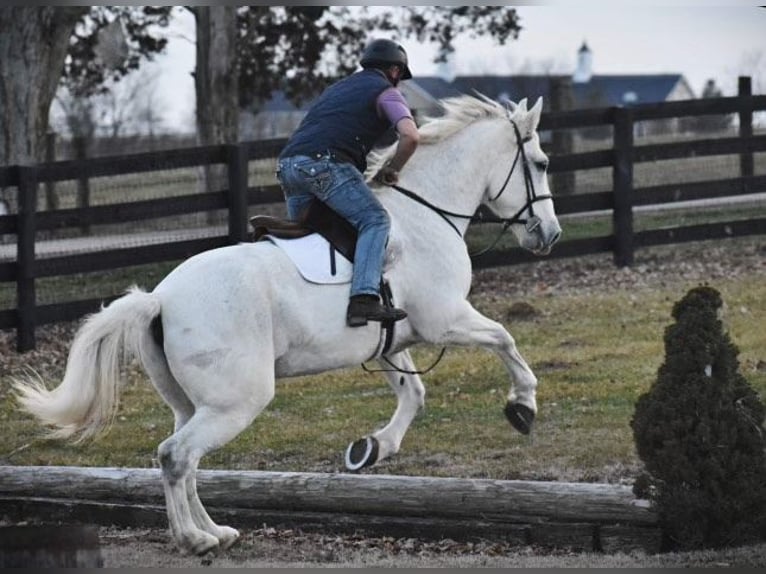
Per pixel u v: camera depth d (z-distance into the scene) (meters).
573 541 9.27
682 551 9.02
